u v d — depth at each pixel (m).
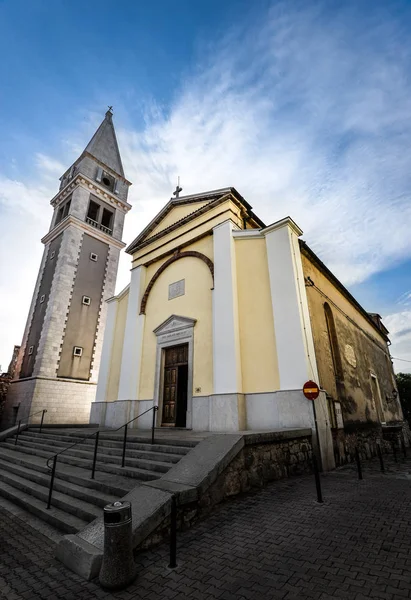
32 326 21.88
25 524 5.15
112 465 6.86
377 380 19.00
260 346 10.14
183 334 12.48
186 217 14.09
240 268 11.52
